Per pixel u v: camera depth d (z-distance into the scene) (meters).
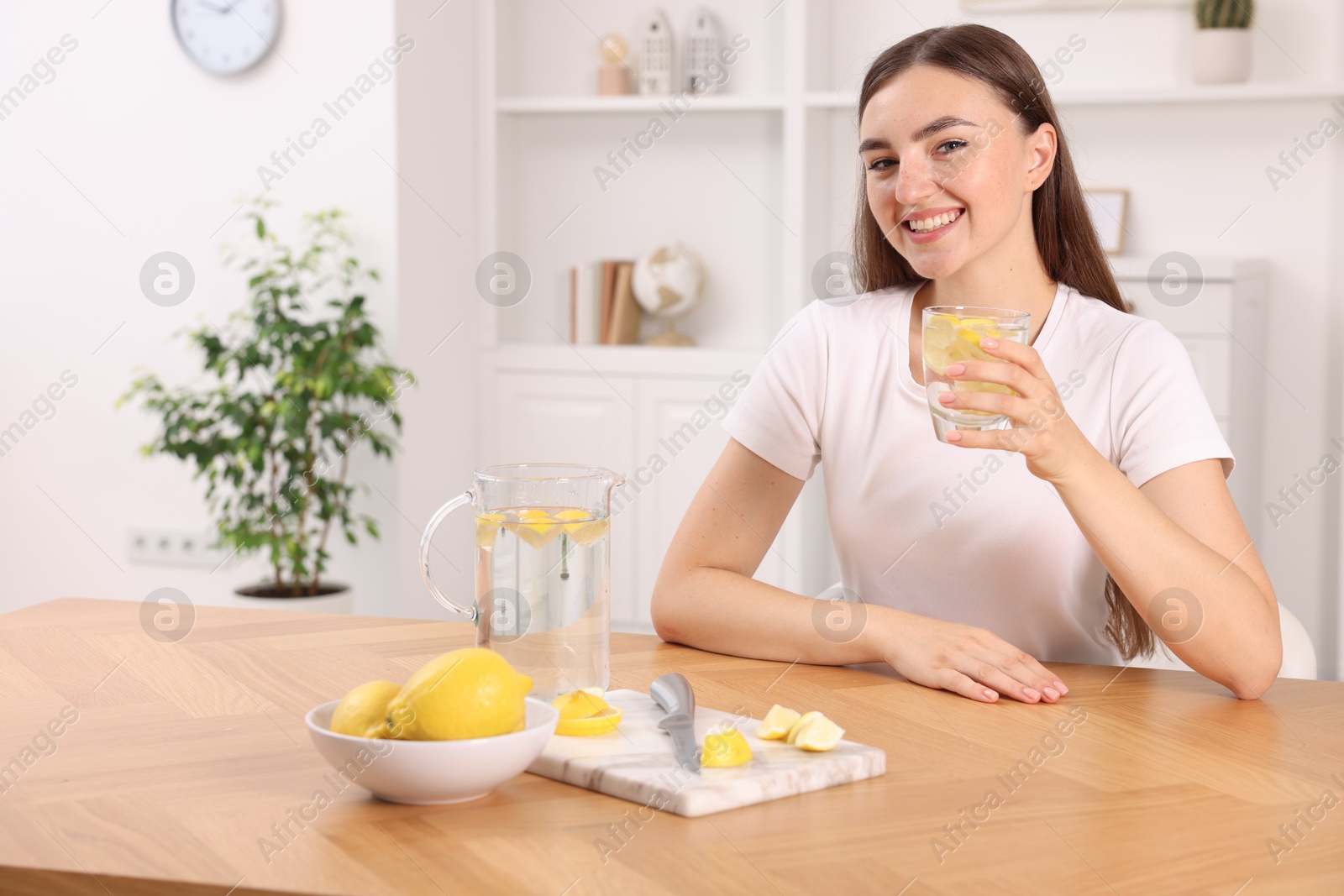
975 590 1.40
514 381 3.49
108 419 3.43
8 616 1.32
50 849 0.71
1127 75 3.12
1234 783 0.83
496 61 3.46
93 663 1.13
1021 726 0.96
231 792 0.80
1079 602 1.38
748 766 0.81
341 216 3.20
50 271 3.42
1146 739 0.93
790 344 1.49
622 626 3.39
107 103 3.34
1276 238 3.08
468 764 0.74
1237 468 2.95
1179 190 3.12
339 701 0.82
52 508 3.50
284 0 3.20
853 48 3.31
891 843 0.72
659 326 3.53
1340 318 3.05
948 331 0.95
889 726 0.96
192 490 3.41
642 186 3.54
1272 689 1.09
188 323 3.35
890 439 1.42
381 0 3.12
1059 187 1.38
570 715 0.87
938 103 1.23
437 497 3.37
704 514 1.43
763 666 1.16
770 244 3.45
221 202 3.29
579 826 0.74
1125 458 1.30
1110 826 0.75
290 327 2.99
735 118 3.45
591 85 3.54
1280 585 3.17
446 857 0.69
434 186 3.32
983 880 0.67
